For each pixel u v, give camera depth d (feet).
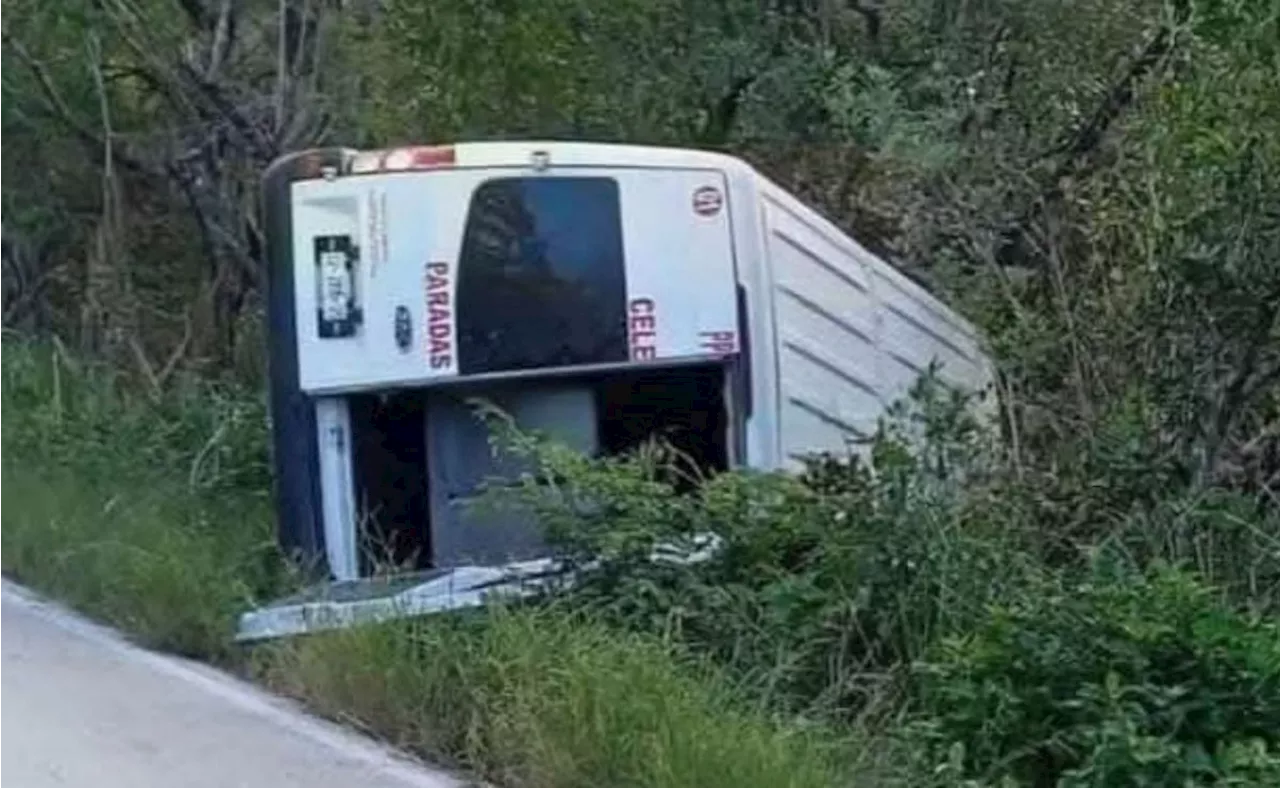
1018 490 41.60
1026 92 52.65
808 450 43.52
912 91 55.11
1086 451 43.39
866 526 36.60
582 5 58.13
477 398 42.39
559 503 38.27
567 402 42.78
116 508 49.44
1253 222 41.88
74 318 78.18
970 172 51.60
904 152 51.65
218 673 39.09
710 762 29.04
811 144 58.29
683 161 42.27
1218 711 31.22
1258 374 43.11
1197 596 33.47
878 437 39.32
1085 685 31.63
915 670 33.19
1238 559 40.42
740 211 42.47
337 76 64.59
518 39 57.31
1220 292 42.47
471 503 39.99
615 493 38.17
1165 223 43.11
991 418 45.73
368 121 60.90
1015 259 50.72
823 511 37.35
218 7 67.26
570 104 58.29
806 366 43.75
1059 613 32.86
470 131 57.98
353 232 41.47
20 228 76.28
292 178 41.60
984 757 31.55
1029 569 37.22
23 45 67.51
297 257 41.57
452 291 41.50
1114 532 40.81
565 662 32.48
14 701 36.91
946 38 55.52
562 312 41.81
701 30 59.77
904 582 35.86
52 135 71.56
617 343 41.83
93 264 73.51
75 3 65.57
